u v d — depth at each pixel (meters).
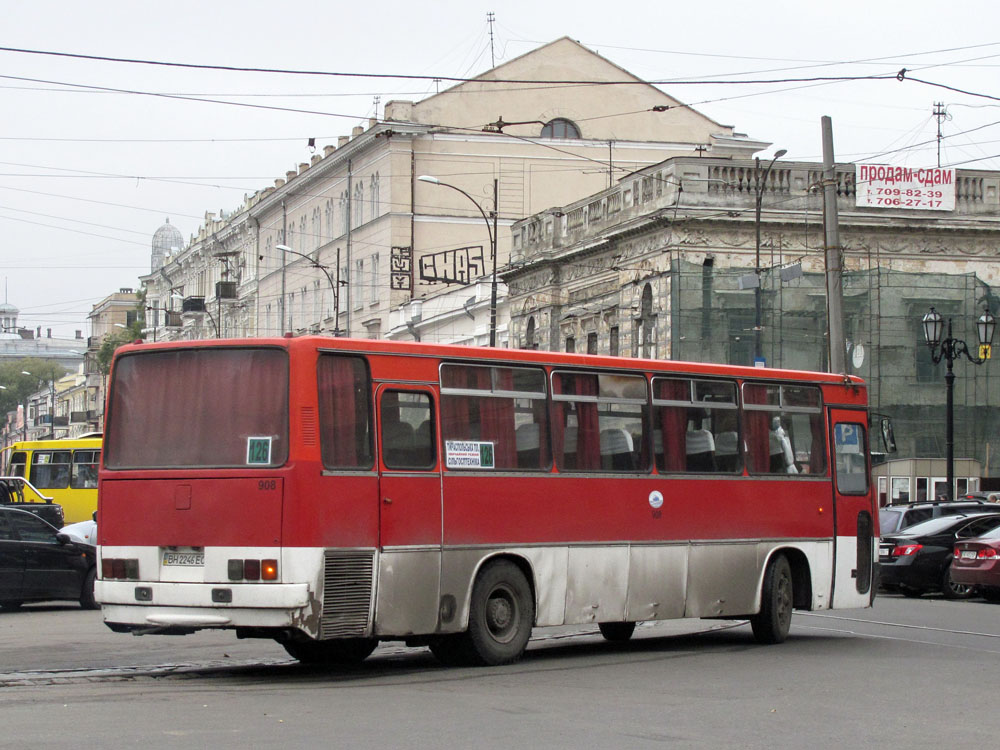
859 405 19.50
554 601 15.45
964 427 42.84
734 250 40.97
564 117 67.12
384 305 66.44
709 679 14.05
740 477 17.67
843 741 10.26
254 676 14.21
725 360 40.56
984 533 27.03
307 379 13.42
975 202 43.06
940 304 42.81
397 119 65.50
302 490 13.22
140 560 13.80
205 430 13.70
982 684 13.73
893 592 29.88
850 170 42.19
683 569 16.83
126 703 11.84
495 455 15.01
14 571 23.16
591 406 16.06
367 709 11.57
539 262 48.19
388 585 13.84
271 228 87.00
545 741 10.02
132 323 126.44
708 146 67.19
